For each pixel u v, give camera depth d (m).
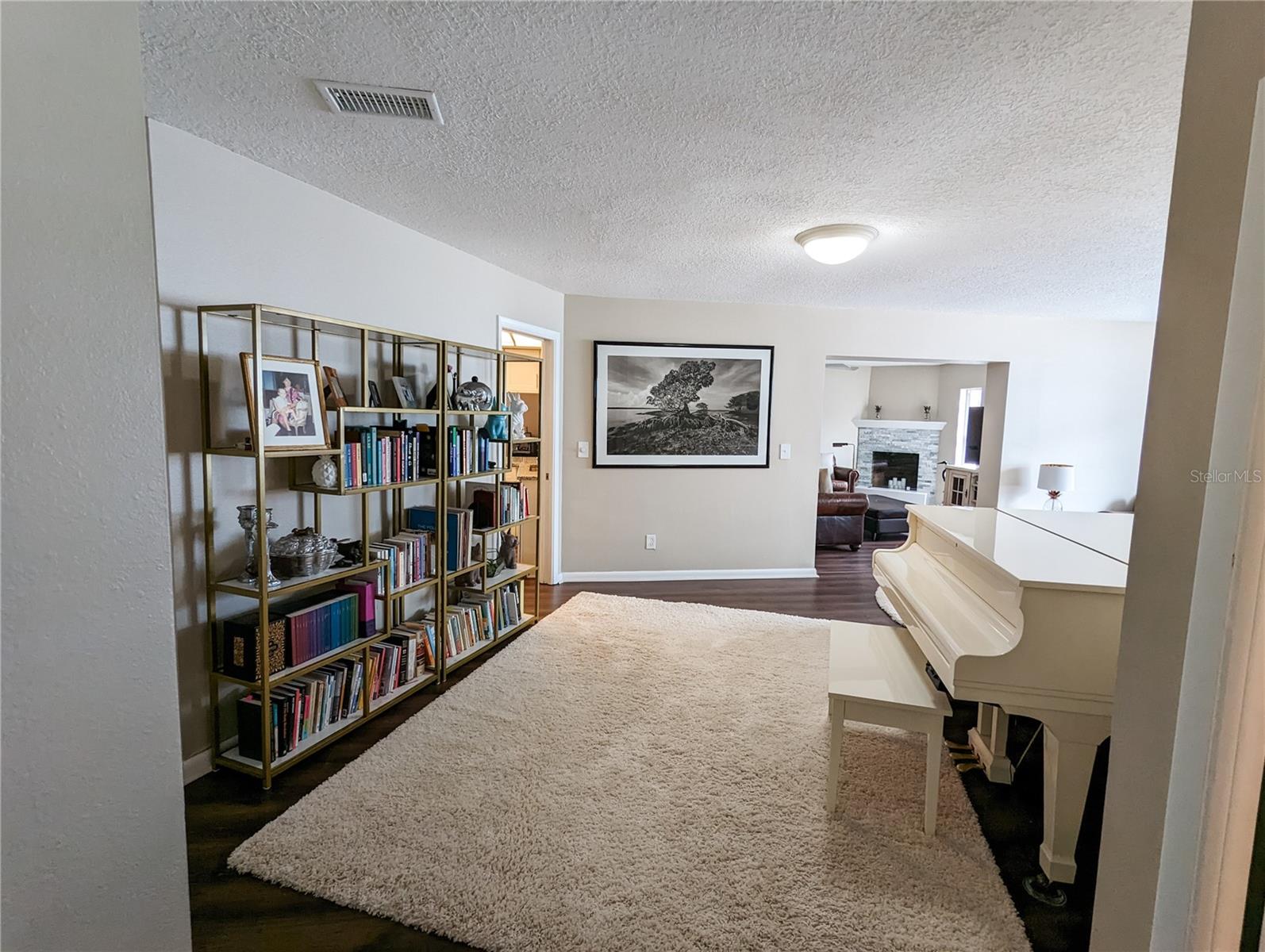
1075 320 5.18
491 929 1.53
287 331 2.43
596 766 2.23
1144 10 1.29
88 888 0.64
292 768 2.22
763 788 2.13
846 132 1.88
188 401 2.07
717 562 5.04
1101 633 1.66
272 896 1.63
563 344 4.65
